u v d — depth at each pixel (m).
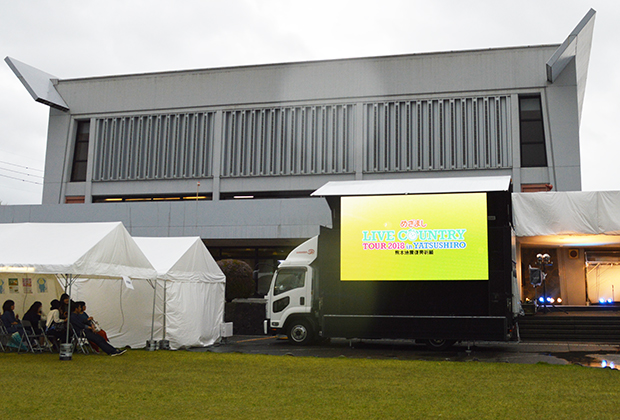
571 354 14.77
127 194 33.38
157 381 9.58
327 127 31.39
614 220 21.00
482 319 14.78
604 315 20.14
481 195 15.45
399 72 30.88
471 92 29.95
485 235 15.25
